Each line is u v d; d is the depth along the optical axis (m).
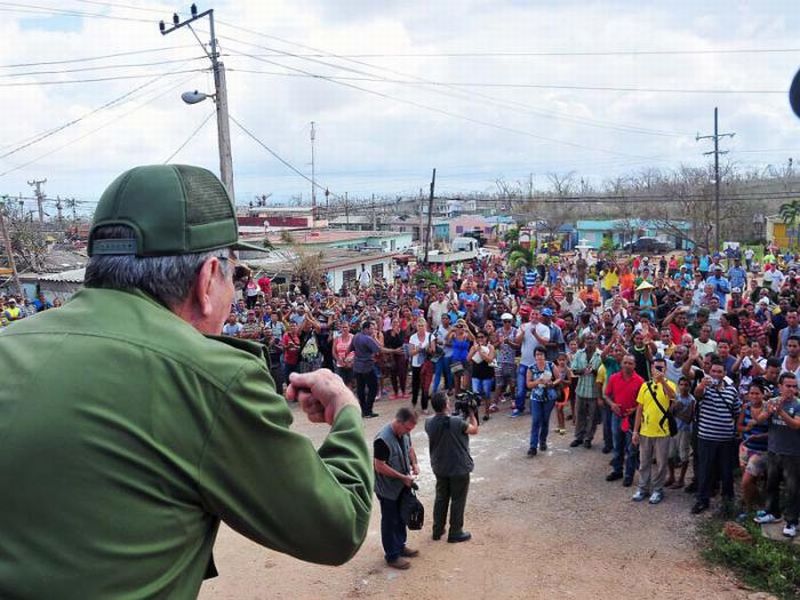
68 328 1.13
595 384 11.70
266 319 17.34
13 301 23.25
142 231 1.23
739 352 11.34
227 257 1.35
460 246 52.34
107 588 0.99
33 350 1.10
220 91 17.06
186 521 1.07
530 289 21.69
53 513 0.99
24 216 49.97
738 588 7.30
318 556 1.19
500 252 52.41
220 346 1.17
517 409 14.06
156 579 1.03
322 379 1.46
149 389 1.07
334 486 1.21
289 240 34.22
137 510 1.02
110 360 1.08
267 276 29.44
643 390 9.62
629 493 9.91
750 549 7.83
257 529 1.12
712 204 50.72
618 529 8.83
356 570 8.01
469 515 9.45
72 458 1.00
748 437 8.88
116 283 1.22
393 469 7.77
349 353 15.07
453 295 19.47
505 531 8.91
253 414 1.12
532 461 11.43
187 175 1.31
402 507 7.85
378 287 27.69
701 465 9.05
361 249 42.38
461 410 8.73
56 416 1.02
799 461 8.05
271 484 1.12
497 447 12.22
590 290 19.08
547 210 75.06
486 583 7.62
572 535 8.73
